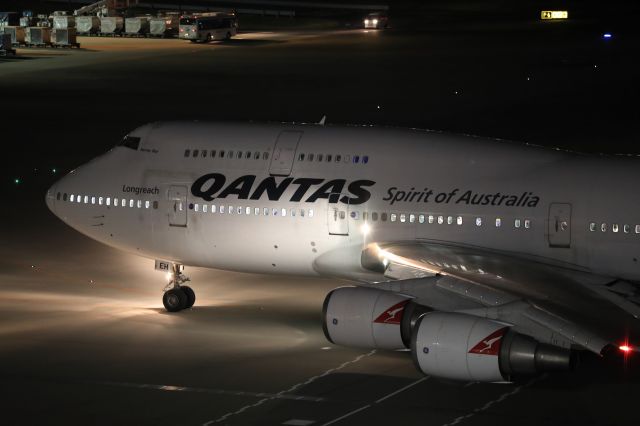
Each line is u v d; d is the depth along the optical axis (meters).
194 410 103.88
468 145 132.12
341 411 103.44
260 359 121.00
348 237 132.00
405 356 122.25
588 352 120.44
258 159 137.50
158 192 140.88
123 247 145.75
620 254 121.12
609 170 124.94
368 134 136.12
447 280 117.56
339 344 117.06
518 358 104.38
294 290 155.88
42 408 104.56
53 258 177.88
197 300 150.38
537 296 116.62
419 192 129.62
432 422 100.19
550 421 100.38
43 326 135.75
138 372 116.06
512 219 124.94
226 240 138.25
